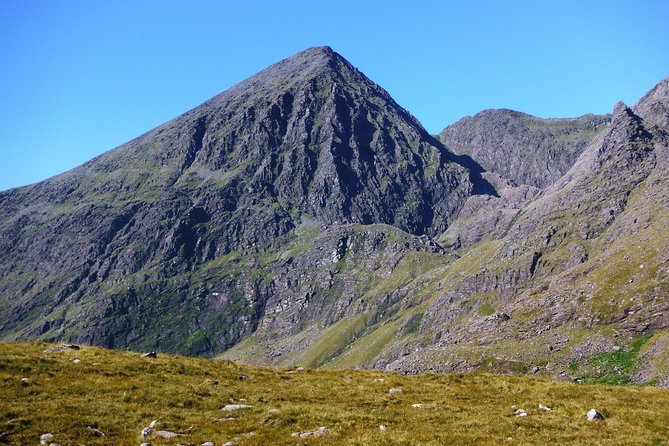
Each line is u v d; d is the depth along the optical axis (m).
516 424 31.16
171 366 46.81
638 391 40.28
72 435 28.11
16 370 39.69
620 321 188.38
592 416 32.34
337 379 47.12
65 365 42.69
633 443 27.66
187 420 31.72
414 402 37.72
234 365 51.84
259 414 33.16
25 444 26.89
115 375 41.84
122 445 27.33
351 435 28.62
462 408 35.50
